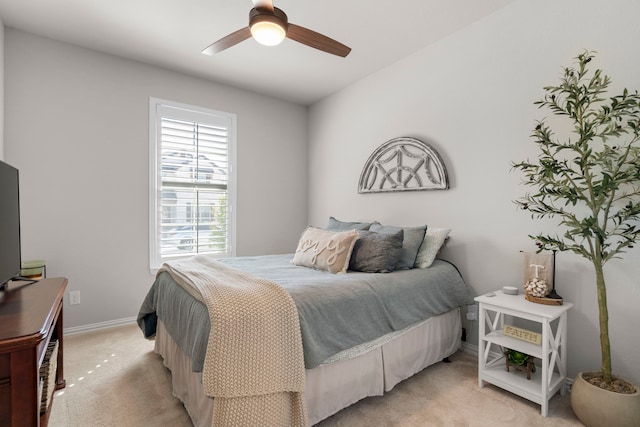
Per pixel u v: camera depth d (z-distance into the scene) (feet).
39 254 8.57
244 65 10.25
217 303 4.39
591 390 5.01
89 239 9.26
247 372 4.10
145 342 8.48
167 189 10.63
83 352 7.84
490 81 7.64
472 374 6.97
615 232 5.80
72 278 9.02
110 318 9.58
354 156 11.64
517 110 7.16
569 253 6.42
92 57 9.26
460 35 8.26
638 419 4.64
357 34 8.43
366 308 5.71
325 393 5.08
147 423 5.21
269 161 12.98
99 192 9.40
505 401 5.91
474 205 7.98
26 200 8.40
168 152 10.62
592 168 6.09
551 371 5.71
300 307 4.86
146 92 10.14
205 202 11.42
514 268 7.23
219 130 11.69
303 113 14.01
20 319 3.66
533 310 5.70
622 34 5.74
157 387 6.30
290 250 13.61
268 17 5.33
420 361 6.81
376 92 10.69
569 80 6.26
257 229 12.70
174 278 6.45
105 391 6.13
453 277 7.64
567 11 6.40
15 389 3.23
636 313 5.63
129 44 9.00
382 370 5.94
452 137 8.46
